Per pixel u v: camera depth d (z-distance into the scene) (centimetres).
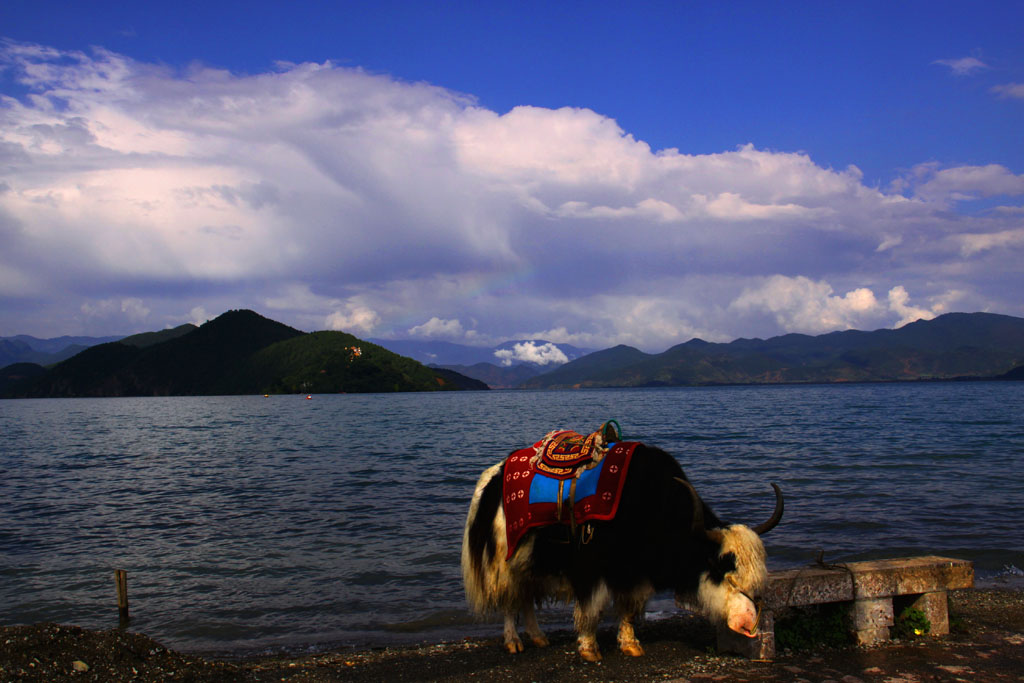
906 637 636
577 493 594
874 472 1862
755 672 555
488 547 647
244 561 1075
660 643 666
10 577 1009
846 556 990
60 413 10244
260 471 2289
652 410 7656
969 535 1108
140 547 1180
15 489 1953
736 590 531
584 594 599
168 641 756
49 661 565
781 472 1898
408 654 675
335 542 1186
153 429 5472
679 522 570
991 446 2600
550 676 578
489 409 9456
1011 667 556
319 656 686
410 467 2300
